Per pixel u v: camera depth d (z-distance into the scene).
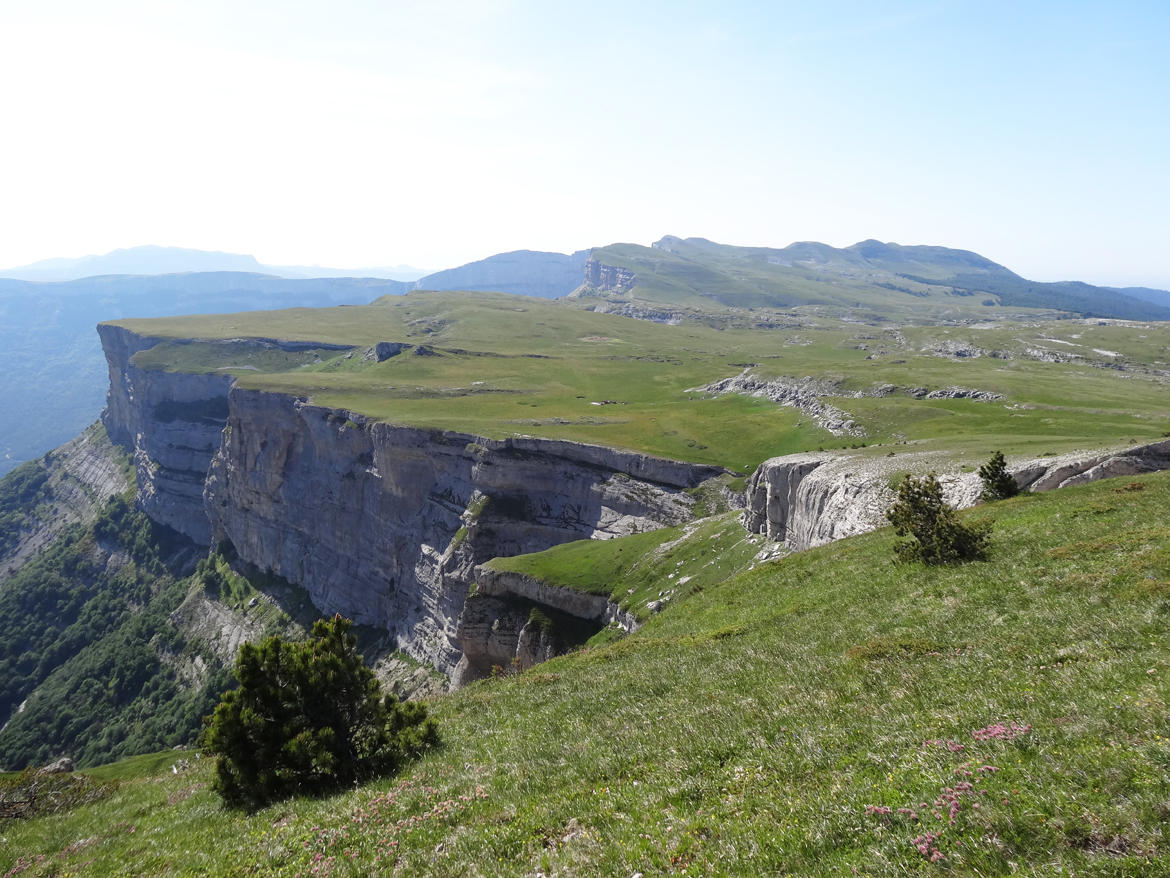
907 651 18.55
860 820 10.23
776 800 11.71
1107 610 17.08
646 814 12.50
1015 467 57.16
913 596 24.69
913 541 31.12
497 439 132.00
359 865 13.45
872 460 73.38
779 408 164.25
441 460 140.00
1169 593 16.73
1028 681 14.03
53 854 20.08
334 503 165.00
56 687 188.50
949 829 9.38
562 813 13.59
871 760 12.31
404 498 145.75
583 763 16.14
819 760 12.89
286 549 180.38
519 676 32.53
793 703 16.72
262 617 176.12
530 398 198.75
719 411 171.50
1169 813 8.48
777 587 36.59
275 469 181.38
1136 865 7.81
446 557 128.12
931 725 13.07
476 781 16.80
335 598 162.62
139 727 160.75
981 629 18.80
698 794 12.91
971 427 111.38
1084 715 11.60
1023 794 9.67
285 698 21.08
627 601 85.88
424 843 13.82
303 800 18.66
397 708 22.19
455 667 119.56
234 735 20.19
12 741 169.50
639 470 121.81
